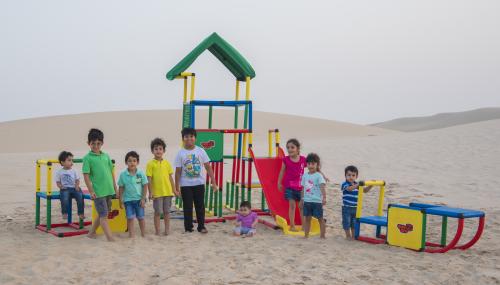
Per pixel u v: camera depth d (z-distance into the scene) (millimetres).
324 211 11727
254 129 55438
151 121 53469
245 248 7770
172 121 54312
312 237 8781
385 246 7910
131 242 8039
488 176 16594
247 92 10844
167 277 6133
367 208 12227
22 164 21953
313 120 65000
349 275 6246
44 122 51531
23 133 46000
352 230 8758
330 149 25781
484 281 6070
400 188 15148
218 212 10820
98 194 8078
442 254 7418
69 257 7027
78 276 6199
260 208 11930
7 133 46062
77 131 47188
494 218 10570
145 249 7578
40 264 6586
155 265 6691
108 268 6527
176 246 7836
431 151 22484
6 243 7879
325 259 7043
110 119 53688
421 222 7551
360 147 25766
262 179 10117
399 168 19312
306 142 32719
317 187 8641
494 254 7484
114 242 8016
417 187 15297
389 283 5992
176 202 11641
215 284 5934
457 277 6215
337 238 8680
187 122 10930
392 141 27172
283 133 54031
